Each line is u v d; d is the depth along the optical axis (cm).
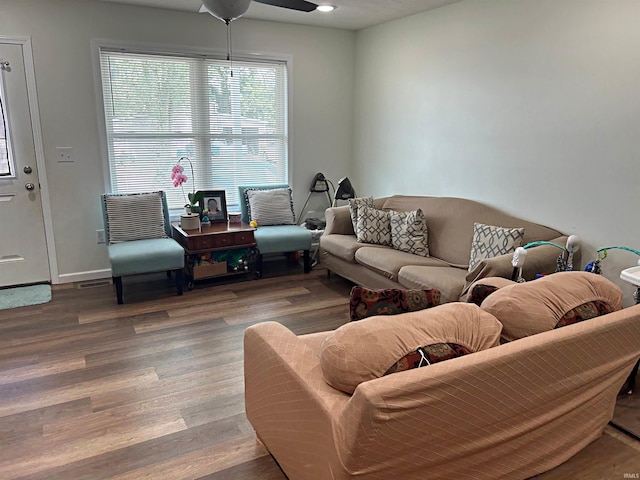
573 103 301
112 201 406
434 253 387
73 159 407
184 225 416
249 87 475
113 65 412
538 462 184
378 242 409
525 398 158
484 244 327
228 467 199
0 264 397
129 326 335
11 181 389
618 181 281
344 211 444
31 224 402
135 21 407
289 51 480
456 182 403
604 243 294
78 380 264
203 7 267
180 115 450
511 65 340
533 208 337
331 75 509
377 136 498
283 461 182
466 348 151
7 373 271
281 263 499
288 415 169
